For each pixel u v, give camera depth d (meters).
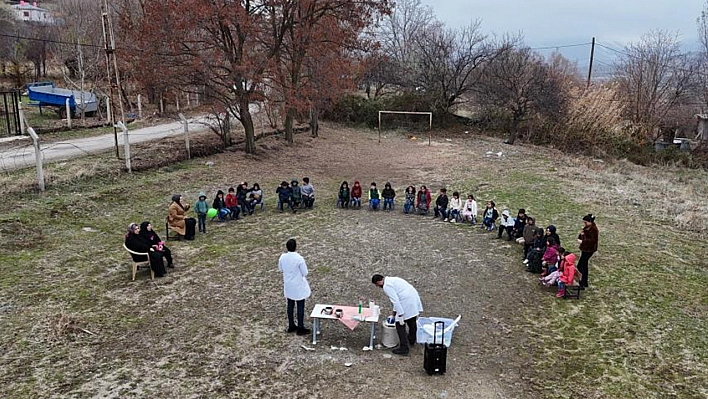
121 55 21.94
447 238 15.16
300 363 8.20
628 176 26.78
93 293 10.50
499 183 22.36
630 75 43.31
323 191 20.92
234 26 22.56
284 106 25.44
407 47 50.22
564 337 9.25
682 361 8.48
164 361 8.12
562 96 36.94
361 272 12.26
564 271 10.98
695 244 14.70
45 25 51.44
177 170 20.58
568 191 20.91
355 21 26.55
